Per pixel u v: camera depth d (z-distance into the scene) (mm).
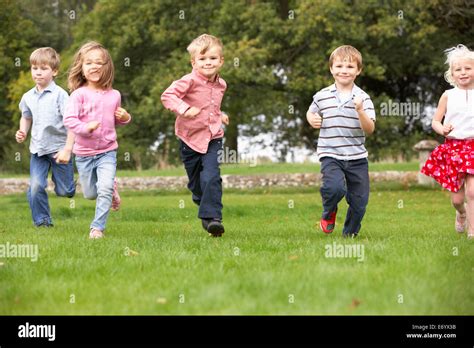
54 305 5945
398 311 5570
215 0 48094
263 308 5672
